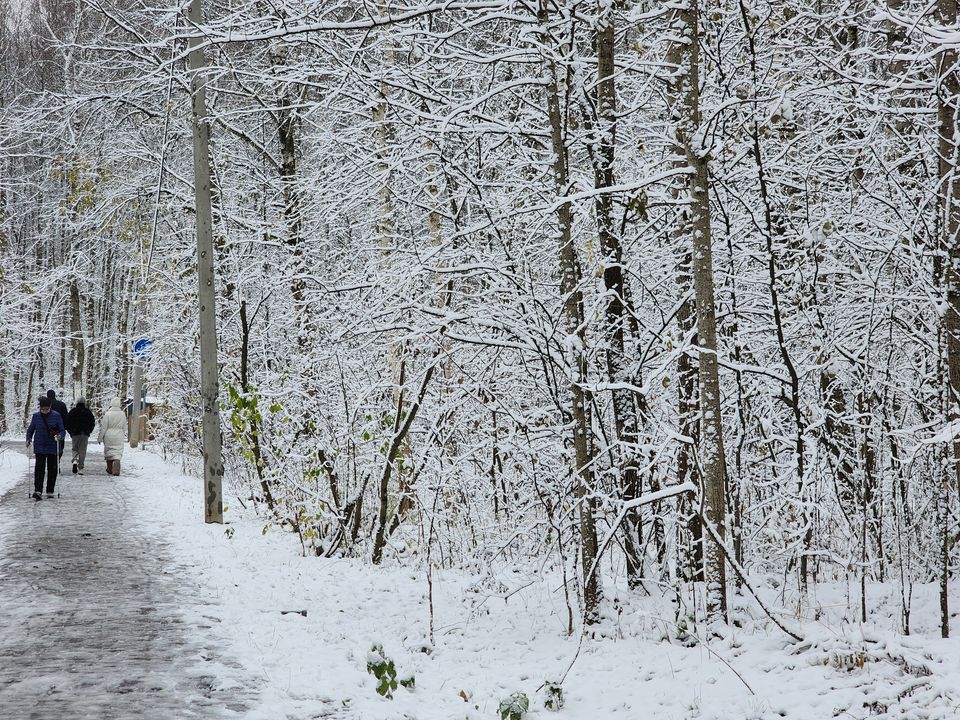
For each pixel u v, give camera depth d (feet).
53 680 21.76
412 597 33.24
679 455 29.53
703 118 31.35
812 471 29.86
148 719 19.15
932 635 25.05
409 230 47.62
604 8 28.96
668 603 28.14
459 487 37.47
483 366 34.53
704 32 30.86
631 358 29.66
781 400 34.17
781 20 30.07
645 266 33.24
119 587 32.86
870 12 37.19
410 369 41.73
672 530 30.94
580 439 26.91
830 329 33.22
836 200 34.32
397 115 34.76
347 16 39.34
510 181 33.30
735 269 34.68
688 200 26.99
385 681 21.16
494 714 20.59
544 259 36.09
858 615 27.63
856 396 34.40
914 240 30.91
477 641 27.14
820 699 19.65
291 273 45.14
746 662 22.29
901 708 18.98
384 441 39.04
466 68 36.11
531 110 33.17
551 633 27.55
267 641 26.02
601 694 21.80
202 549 41.98
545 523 31.04
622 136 36.47
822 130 34.78
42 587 32.53
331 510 41.39
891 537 32.73
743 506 34.22
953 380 26.40
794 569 32.01
